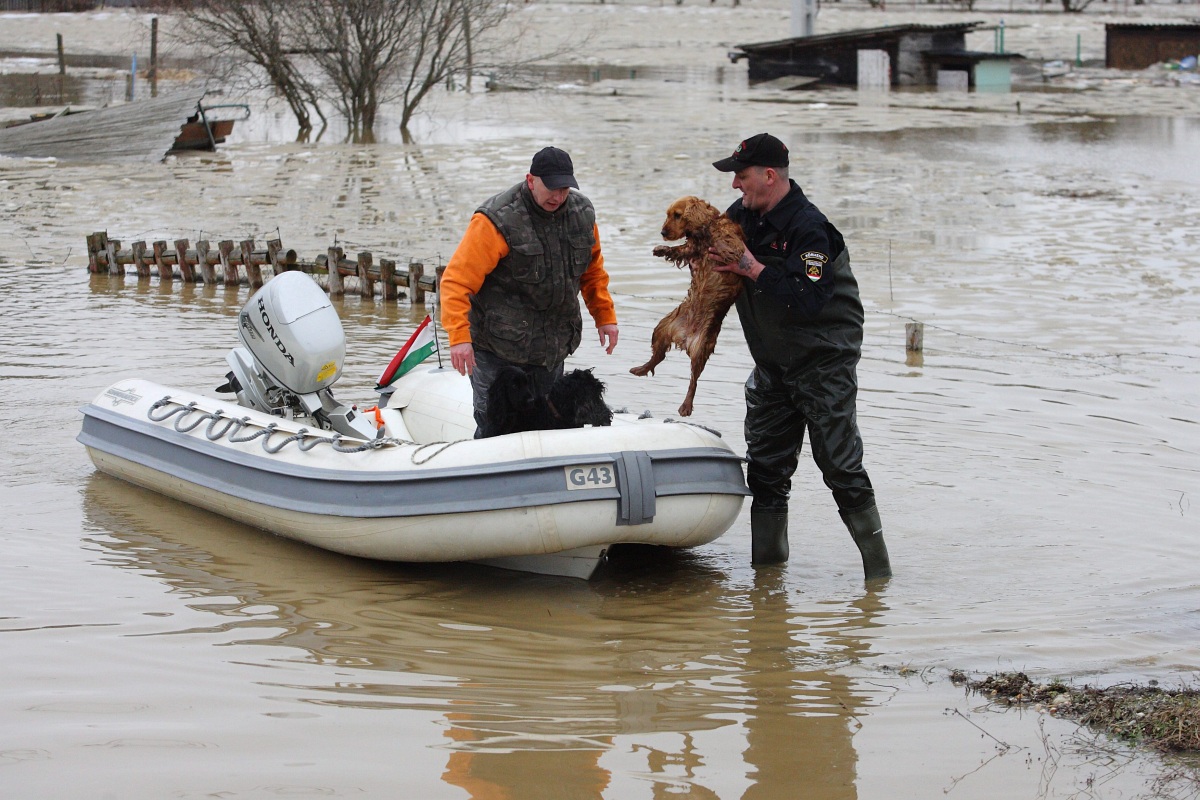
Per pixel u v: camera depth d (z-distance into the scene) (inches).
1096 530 351.3
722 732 238.7
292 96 1574.8
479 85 2210.9
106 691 250.7
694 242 303.7
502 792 214.8
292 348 363.9
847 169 1225.4
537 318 331.0
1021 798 213.6
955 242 843.4
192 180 1162.6
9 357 532.7
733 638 285.4
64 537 345.1
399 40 1541.6
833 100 2018.9
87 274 764.6
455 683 259.3
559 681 261.4
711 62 2819.9
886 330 604.4
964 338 586.6
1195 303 660.1
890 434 440.1
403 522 314.0
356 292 716.0
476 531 307.1
